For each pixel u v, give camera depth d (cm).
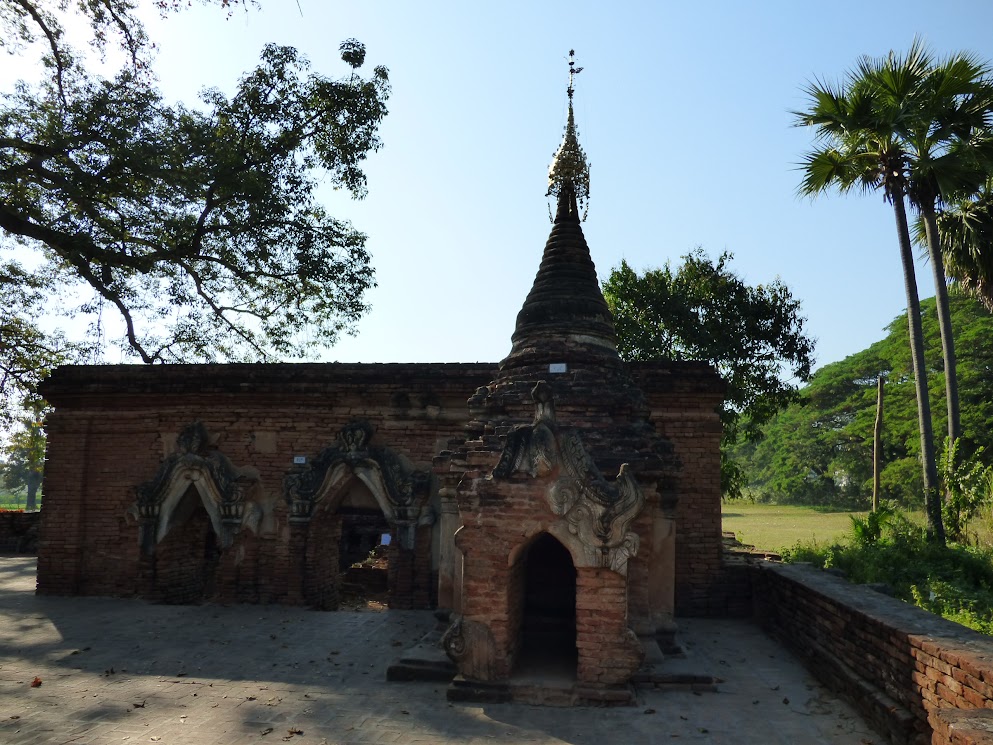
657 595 962
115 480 1431
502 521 818
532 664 871
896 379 4594
